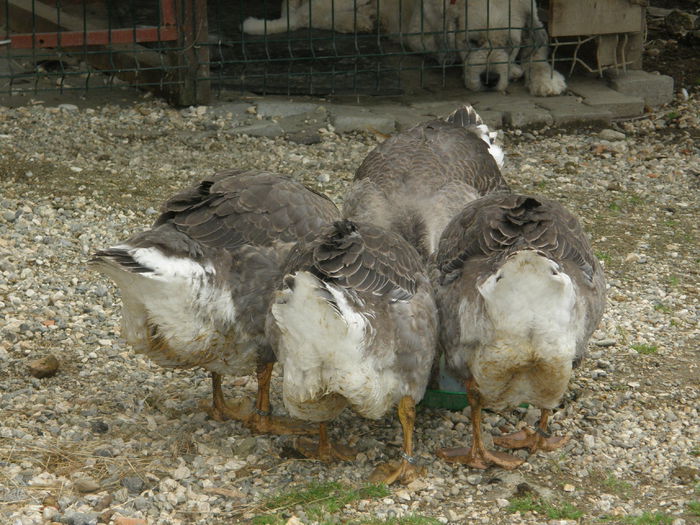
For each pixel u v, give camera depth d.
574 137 5.45
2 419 4.10
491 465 3.95
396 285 3.63
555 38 5.75
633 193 5.09
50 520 3.39
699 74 5.91
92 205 4.88
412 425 3.75
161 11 5.46
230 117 5.45
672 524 3.40
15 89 5.52
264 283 3.84
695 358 4.35
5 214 4.79
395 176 4.46
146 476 3.74
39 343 4.34
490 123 5.47
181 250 3.60
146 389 4.24
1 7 5.67
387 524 3.43
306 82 5.72
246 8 6.30
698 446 4.02
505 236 3.78
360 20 6.04
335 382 3.41
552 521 3.47
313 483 3.77
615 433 4.12
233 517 3.53
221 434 4.12
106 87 5.61
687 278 4.66
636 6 5.64
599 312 3.91
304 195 4.11
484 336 3.60
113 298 4.51
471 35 5.68
